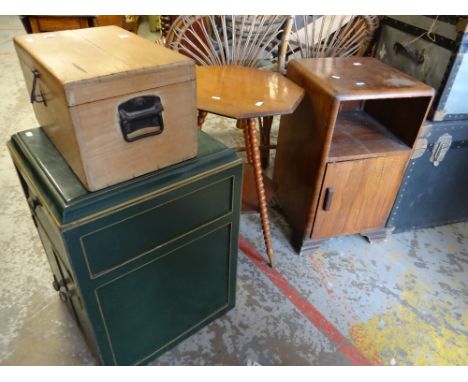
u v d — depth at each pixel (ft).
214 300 3.91
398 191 4.81
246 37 5.17
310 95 4.20
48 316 4.06
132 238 2.72
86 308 2.75
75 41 2.78
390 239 5.31
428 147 4.53
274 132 7.93
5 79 9.88
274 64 5.94
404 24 4.68
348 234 5.00
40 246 4.91
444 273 4.82
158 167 2.74
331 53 5.48
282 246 5.11
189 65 2.49
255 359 3.76
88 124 2.23
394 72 4.45
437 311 4.31
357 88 3.88
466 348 3.94
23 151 2.94
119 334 3.16
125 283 2.90
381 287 4.57
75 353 3.73
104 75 2.15
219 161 3.00
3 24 15.25
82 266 2.53
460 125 4.47
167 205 2.80
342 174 4.30
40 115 2.97
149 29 13.87
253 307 4.26
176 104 2.58
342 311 4.26
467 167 4.94
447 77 4.13
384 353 3.85
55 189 2.49
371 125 4.97
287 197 5.18
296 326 4.08
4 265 4.62
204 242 3.33
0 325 3.95
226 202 3.27
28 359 3.67
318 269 4.78
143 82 2.33
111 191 2.52
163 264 3.09
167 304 3.40
